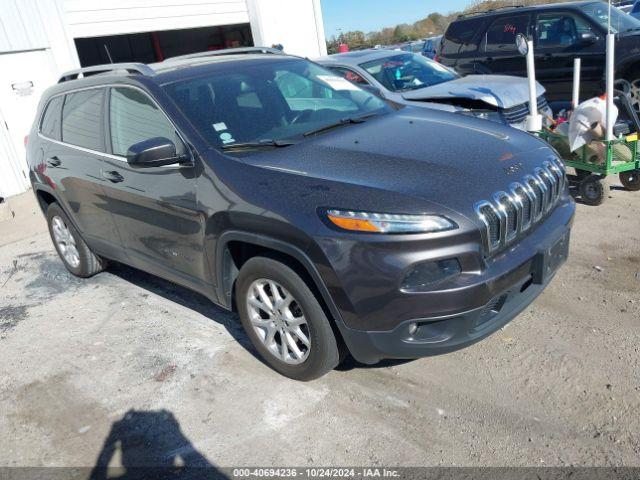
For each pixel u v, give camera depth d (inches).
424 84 277.0
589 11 328.2
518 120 247.4
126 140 151.9
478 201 106.9
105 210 165.3
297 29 501.7
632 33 310.0
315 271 108.5
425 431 109.4
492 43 364.5
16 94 354.3
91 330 166.9
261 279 123.6
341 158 121.9
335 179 112.7
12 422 129.5
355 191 108.1
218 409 123.9
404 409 116.0
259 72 160.4
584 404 111.0
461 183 110.3
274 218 111.9
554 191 127.2
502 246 110.6
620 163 207.3
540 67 346.3
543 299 150.7
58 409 131.8
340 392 123.7
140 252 160.7
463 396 117.6
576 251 176.4
